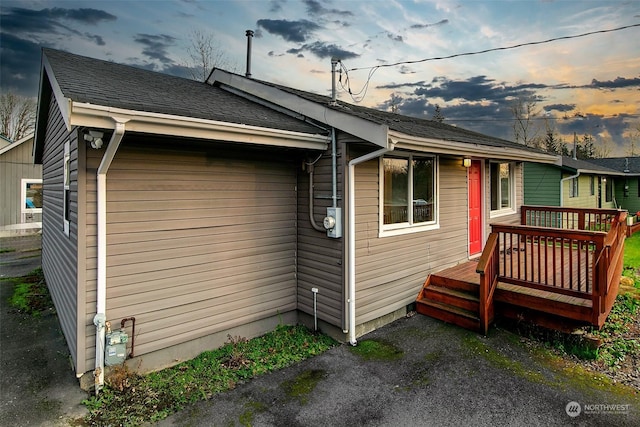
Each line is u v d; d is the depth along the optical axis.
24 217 14.80
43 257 8.29
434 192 6.23
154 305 4.00
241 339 4.73
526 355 4.30
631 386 3.60
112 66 5.69
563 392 3.52
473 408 3.29
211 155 4.42
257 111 5.04
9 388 3.68
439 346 4.57
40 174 15.16
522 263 6.66
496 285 5.10
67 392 3.59
